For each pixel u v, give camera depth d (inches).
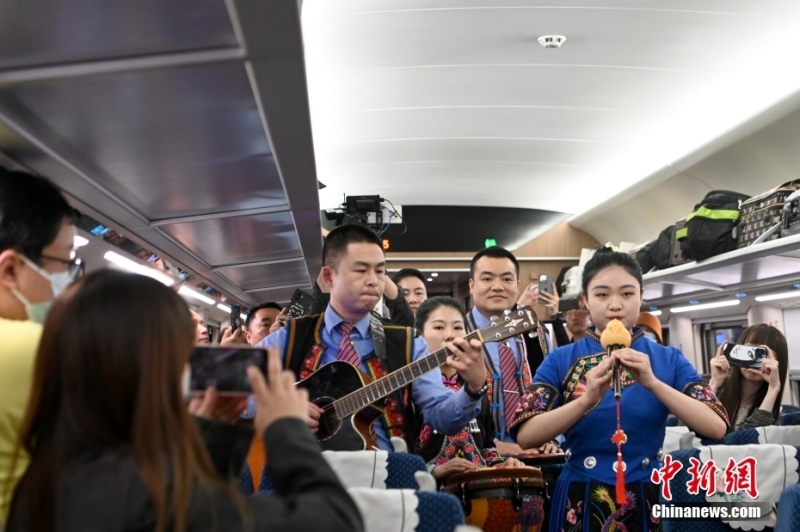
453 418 116.0
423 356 119.3
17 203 89.4
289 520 51.3
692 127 346.0
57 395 55.2
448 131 362.9
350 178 450.3
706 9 234.8
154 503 49.9
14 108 105.4
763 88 297.1
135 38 88.5
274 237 218.5
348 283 123.6
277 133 122.6
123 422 53.6
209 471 53.9
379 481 99.7
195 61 92.7
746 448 107.3
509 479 130.0
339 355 124.5
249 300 377.4
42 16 82.3
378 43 259.0
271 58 92.5
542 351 181.9
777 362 173.3
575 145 381.4
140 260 210.4
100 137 119.2
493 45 262.4
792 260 256.5
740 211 284.0
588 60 276.1
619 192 431.2
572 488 113.2
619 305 115.6
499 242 530.6
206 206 173.8
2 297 89.7
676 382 115.0
